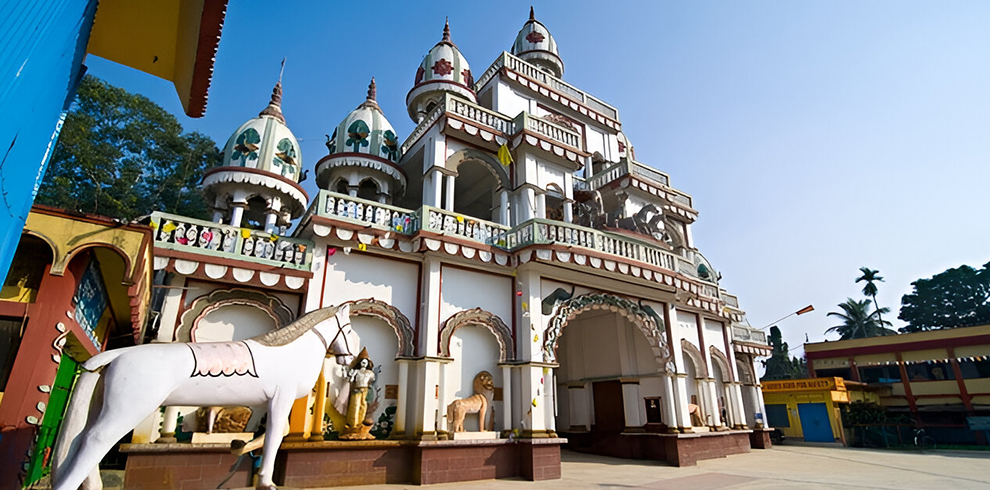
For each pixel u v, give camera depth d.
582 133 21.30
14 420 5.00
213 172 14.32
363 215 11.27
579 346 17.28
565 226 12.61
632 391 15.48
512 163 15.03
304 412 9.55
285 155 15.05
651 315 14.70
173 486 8.42
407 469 10.16
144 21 4.43
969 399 26.06
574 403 16.86
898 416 25.77
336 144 16.25
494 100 18.62
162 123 24.03
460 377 11.58
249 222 16.11
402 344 10.99
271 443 5.84
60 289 5.51
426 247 11.12
